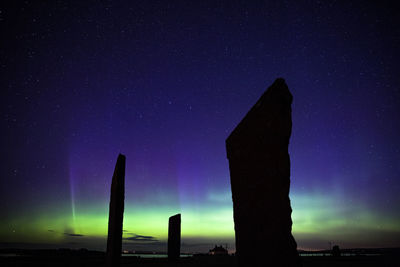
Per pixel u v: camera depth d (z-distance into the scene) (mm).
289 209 5105
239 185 6730
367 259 22656
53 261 16812
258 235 5691
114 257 8828
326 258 24234
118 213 9234
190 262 18250
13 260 16719
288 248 4863
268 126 5762
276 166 5383
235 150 7141
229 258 24078
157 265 15523
